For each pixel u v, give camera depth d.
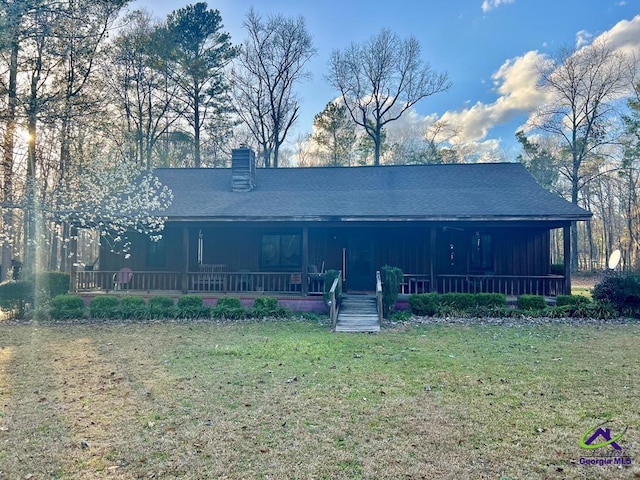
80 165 17.00
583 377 6.71
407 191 16.53
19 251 23.95
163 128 31.28
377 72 35.03
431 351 8.57
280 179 18.48
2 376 6.94
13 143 16.08
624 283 13.04
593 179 33.84
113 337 10.27
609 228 40.94
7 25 11.36
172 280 16.47
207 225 15.18
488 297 13.30
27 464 4.09
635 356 8.08
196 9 30.59
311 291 15.26
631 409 5.36
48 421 5.09
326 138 39.22
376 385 6.35
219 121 32.94
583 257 44.75
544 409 5.37
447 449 4.33
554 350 8.60
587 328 11.22
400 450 4.31
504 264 16.19
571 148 32.75
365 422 5.00
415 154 41.50
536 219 13.65
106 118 18.28
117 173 15.52
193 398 5.84
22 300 13.34
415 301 13.34
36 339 10.07
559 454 4.23
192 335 10.49
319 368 7.30
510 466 4.00
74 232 15.36
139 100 28.91
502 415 5.18
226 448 4.38
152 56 27.97
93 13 14.80
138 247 16.91
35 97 14.21
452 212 14.12
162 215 14.86
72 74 17.44
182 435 4.69
